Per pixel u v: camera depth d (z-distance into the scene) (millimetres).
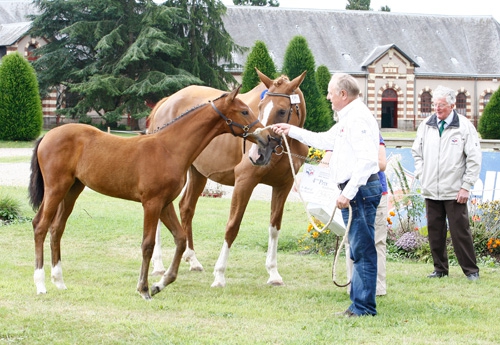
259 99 8398
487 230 10094
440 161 8398
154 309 6570
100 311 6309
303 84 36000
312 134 6828
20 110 34438
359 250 6344
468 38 59281
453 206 8398
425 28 58812
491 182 11234
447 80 56469
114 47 44219
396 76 55000
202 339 5465
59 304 6566
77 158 7086
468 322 6332
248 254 10258
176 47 42812
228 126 7117
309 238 10914
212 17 45656
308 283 8359
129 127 48719
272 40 54250
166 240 11336
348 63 54531
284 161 7930
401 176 11625
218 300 7184
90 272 8641
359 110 6125
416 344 5492
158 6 43281
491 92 56906
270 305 6996
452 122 8383
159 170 6906
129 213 13977
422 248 10023
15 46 49844
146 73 42625
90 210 14242
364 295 6445
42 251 7129
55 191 7043
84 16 45906
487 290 7824
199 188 9227
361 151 5992
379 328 6008
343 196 6008
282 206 8289
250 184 7930
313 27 56188
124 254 10062
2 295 6875
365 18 58125
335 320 6281
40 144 7172
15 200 13297
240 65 48031
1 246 10359
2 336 5422
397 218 11031
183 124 7090
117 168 6957
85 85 41562
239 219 8039
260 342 5402
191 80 42156
